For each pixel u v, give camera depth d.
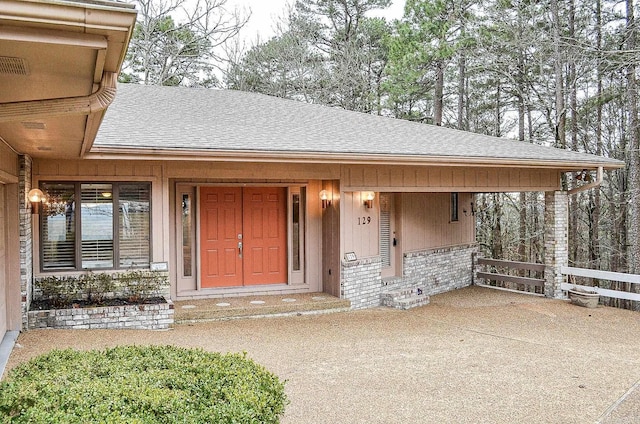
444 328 8.55
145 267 8.35
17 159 6.90
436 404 5.11
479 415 4.86
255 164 9.09
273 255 10.48
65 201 8.03
